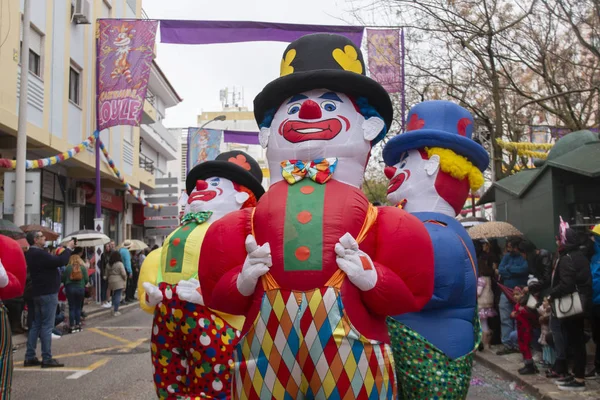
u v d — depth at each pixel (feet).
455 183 16.07
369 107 11.78
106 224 78.07
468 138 16.37
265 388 9.93
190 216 17.76
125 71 48.91
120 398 21.98
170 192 77.25
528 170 37.35
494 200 41.04
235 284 10.53
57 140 50.57
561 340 22.53
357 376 9.73
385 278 10.09
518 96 54.90
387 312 10.27
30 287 28.55
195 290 15.78
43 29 48.11
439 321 14.17
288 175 11.07
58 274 28.09
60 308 41.65
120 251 54.70
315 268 9.93
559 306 21.07
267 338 9.98
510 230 30.04
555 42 44.06
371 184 91.76
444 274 14.07
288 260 10.06
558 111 44.01
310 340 9.73
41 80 47.55
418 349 13.92
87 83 59.21
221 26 41.57
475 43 44.93
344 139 11.32
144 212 86.74
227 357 15.79
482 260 31.22
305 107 11.21
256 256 10.19
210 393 15.79
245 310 10.77
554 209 27.94
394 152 16.96
